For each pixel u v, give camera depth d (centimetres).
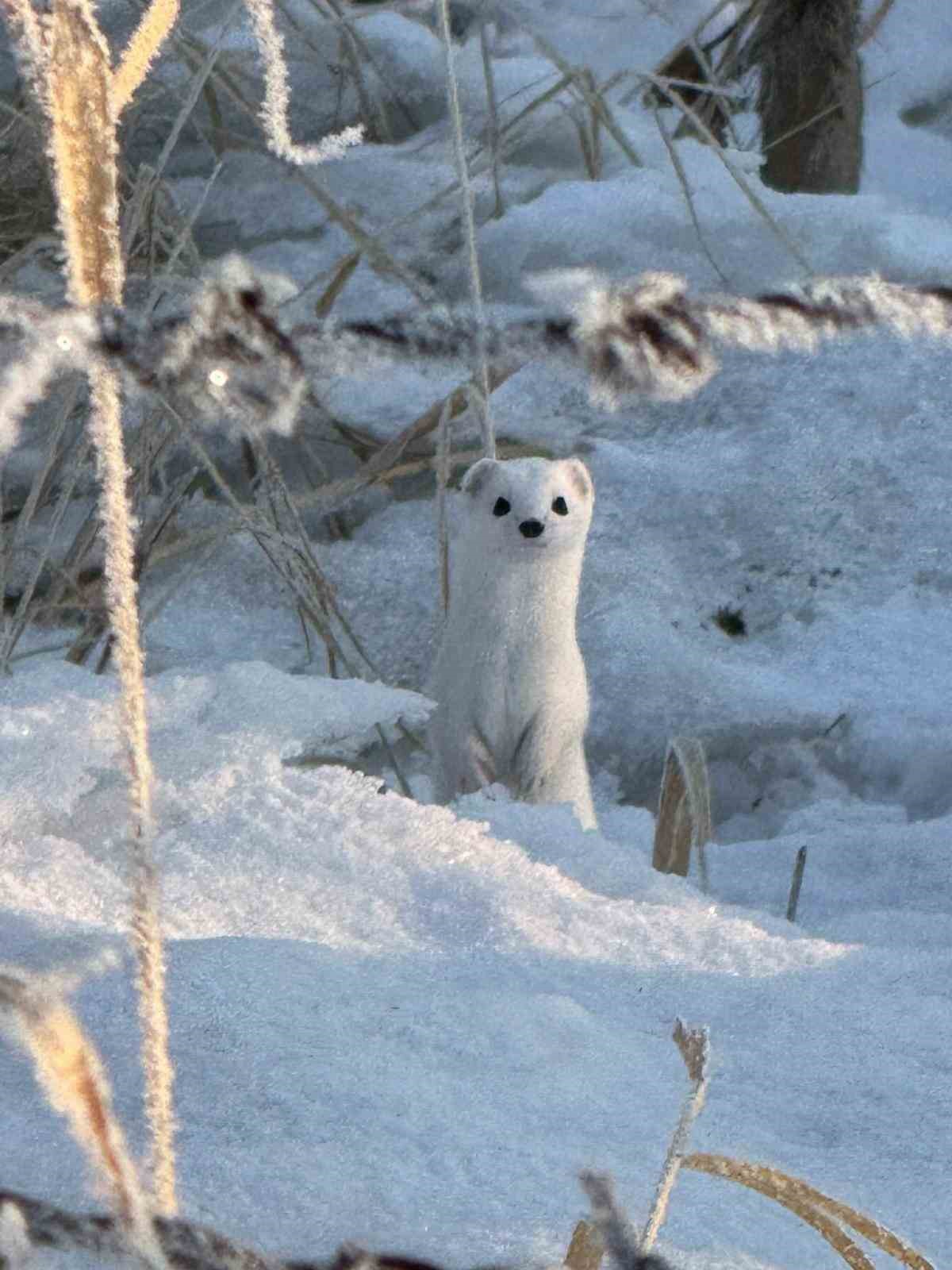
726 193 1186
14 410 119
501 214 1177
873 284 141
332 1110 311
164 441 832
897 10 1786
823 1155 336
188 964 376
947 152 1612
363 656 864
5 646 700
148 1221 133
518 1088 341
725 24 1546
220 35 706
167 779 526
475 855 500
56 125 136
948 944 611
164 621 930
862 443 1094
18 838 483
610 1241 134
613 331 134
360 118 1284
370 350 132
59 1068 127
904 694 937
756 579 1023
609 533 1046
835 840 754
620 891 553
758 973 437
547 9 1579
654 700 935
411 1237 254
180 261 912
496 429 1094
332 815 516
